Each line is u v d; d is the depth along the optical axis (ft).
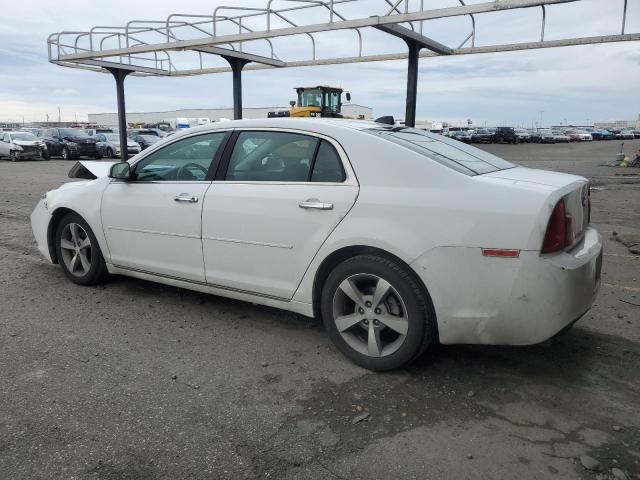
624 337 13.14
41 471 8.00
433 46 34.91
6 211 32.53
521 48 33.37
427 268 10.25
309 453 8.53
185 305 15.30
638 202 37.78
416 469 8.16
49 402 9.95
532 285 9.62
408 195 10.64
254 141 13.01
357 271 11.10
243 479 7.90
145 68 53.98
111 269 16.03
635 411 9.83
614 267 19.71
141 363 11.64
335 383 10.83
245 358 11.96
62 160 95.04
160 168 14.66
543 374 11.24
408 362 10.96
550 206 9.72
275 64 46.62
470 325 10.17
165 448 8.61
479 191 10.15
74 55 47.55
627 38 29.94
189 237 13.67
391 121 14.99
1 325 13.65
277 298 12.53
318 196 11.57
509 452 8.59
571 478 7.97
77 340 12.80
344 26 32.94
